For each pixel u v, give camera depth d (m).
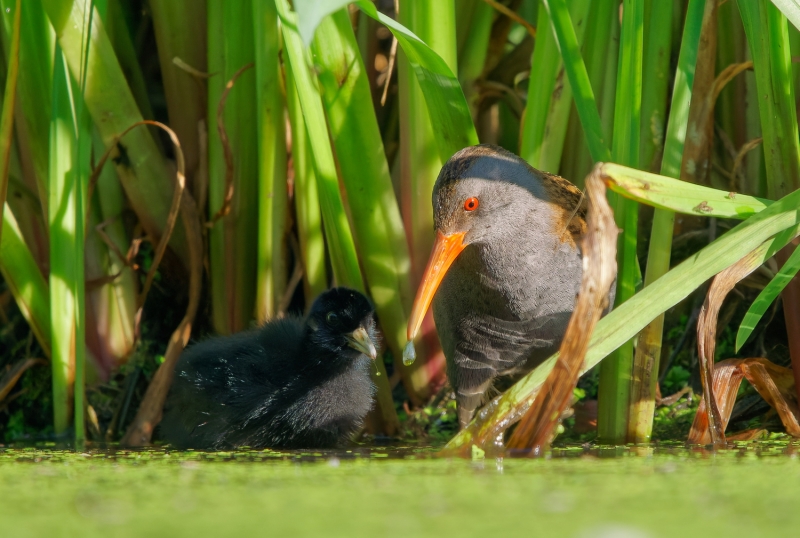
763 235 7.45
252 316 10.73
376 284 9.83
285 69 9.61
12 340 11.02
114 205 10.66
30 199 10.57
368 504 5.37
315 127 8.88
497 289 9.07
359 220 9.59
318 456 7.83
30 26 9.63
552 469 6.57
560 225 9.12
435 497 5.55
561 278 9.10
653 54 9.14
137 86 11.12
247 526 4.85
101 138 10.09
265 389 9.11
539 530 4.71
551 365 7.66
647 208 10.84
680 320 10.55
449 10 8.96
